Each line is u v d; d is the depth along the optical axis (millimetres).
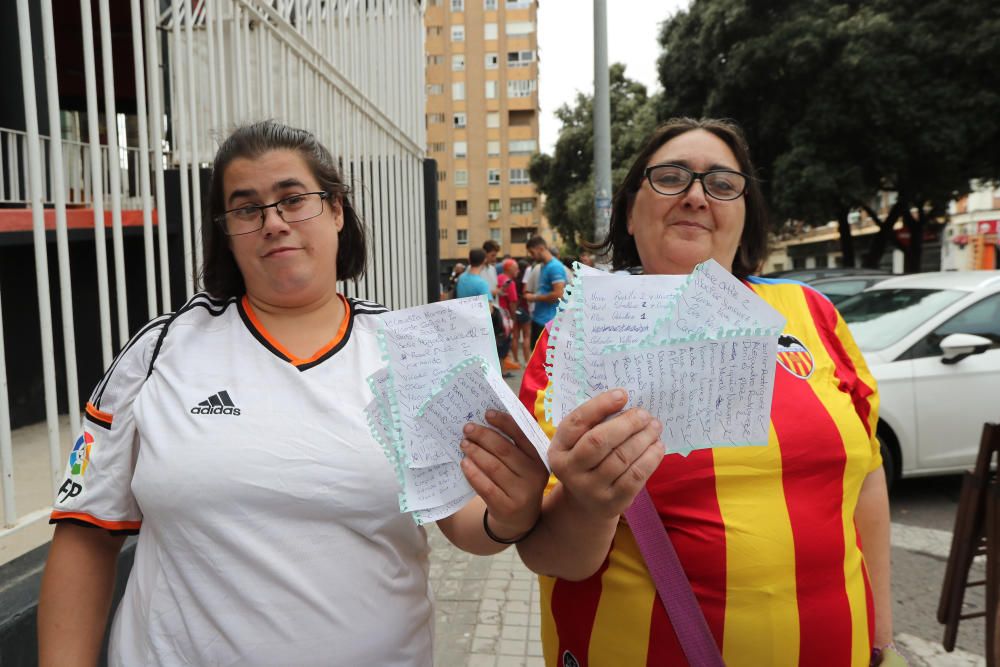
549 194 32781
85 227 3725
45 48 2055
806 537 1290
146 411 1219
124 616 1244
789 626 1270
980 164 12578
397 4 5820
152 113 2648
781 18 12930
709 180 1440
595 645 1344
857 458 1367
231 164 1286
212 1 3119
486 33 53875
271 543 1165
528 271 10359
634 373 949
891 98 11648
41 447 3412
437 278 6668
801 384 1409
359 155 4789
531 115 54250
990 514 2389
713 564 1275
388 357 1007
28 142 2018
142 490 1174
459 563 3711
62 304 2146
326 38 4383
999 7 11203
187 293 2844
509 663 2738
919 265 15797
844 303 5340
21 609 1752
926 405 4219
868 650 1392
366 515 1199
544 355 1465
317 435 1189
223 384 1223
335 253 1359
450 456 1026
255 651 1151
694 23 14797
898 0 11992
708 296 952
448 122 54094
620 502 944
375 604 1220
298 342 1296
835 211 14016
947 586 2666
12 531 1994
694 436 981
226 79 3279
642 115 23172
